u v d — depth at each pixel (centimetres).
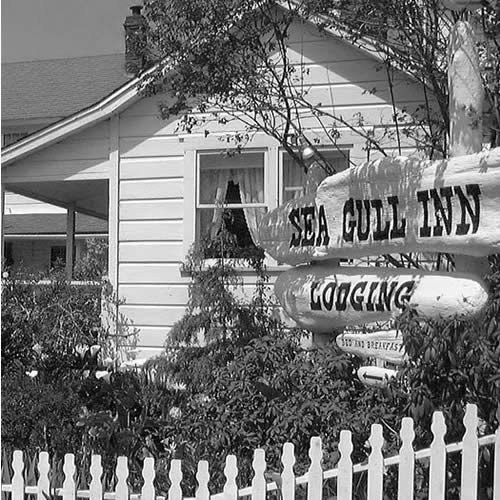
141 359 1066
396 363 598
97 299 1062
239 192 1063
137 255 1094
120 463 508
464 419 446
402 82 998
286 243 671
